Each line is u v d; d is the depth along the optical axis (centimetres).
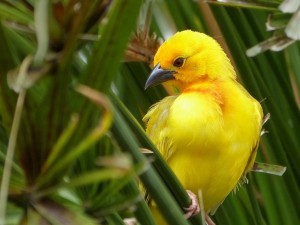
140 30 166
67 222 148
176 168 167
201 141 167
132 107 168
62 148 148
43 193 150
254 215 167
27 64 138
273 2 162
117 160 137
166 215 155
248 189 167
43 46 137
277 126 168
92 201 153
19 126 149
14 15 144
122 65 168
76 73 154
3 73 148
